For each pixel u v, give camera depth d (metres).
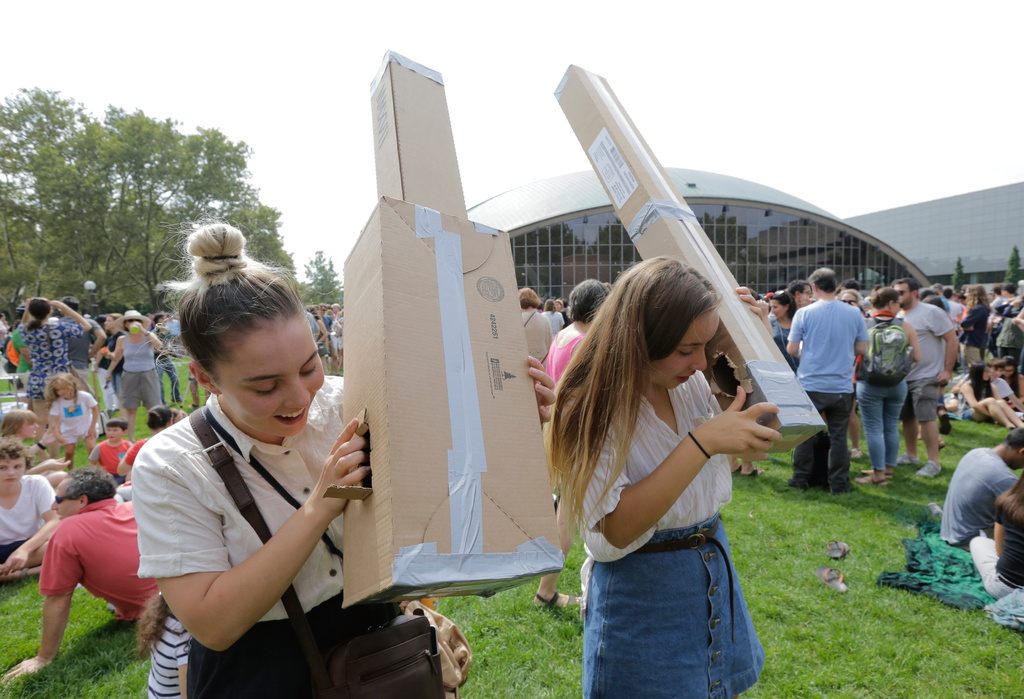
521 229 39.47
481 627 3.09
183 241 1.10
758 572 3.64
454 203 1.35
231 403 1.00
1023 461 3.80
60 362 6.71
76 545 3.01
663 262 1.38
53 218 35.41
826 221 42.06
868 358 5.04
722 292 1.54
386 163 1.37
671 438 1.48
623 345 1.34
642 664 1.45
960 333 10.33
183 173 37.38
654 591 1.46
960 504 3.90
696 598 1.48
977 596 3.24
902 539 4.07
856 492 5.06
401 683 1.05
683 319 1.29
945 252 69.56
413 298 1.08
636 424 1.41
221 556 1.01
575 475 1.42
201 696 1.07
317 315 14.89
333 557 1.12
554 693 2.58
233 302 0.93
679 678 1.45
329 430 1.21
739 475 5.67
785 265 42.38
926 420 5.43
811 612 3.19
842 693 2.56
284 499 1.08
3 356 10.64
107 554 3.08
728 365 1.53
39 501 4.04
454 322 1.12
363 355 1.09
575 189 42.31
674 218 1.65
